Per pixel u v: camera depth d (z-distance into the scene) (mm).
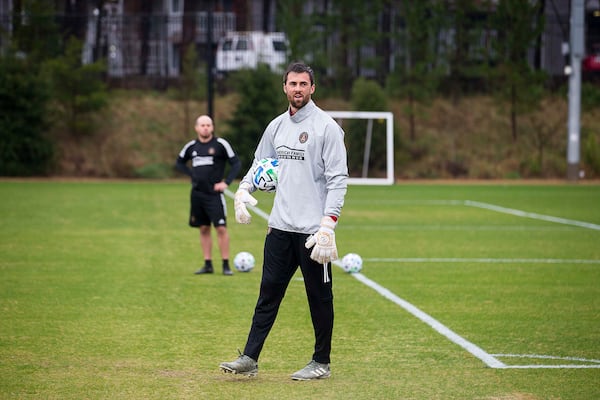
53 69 116938
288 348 24828
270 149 21641
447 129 130000
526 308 31641
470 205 81000
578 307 31906
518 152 126562
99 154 119875
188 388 20203
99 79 125688
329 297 21109
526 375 21844
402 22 138125
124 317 29109
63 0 145000
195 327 27578
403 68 128875
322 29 141375
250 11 150000
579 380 21328
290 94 20453
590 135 123562
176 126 126000
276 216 20891
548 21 138000
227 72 132000
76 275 38344
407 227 61719
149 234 55219
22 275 38188
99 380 20906
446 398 19594
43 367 22188
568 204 82250
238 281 37188
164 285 35938
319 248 20047
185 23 142375
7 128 114000
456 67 132875
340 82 132125
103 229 57562
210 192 38531
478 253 47750
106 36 133750
